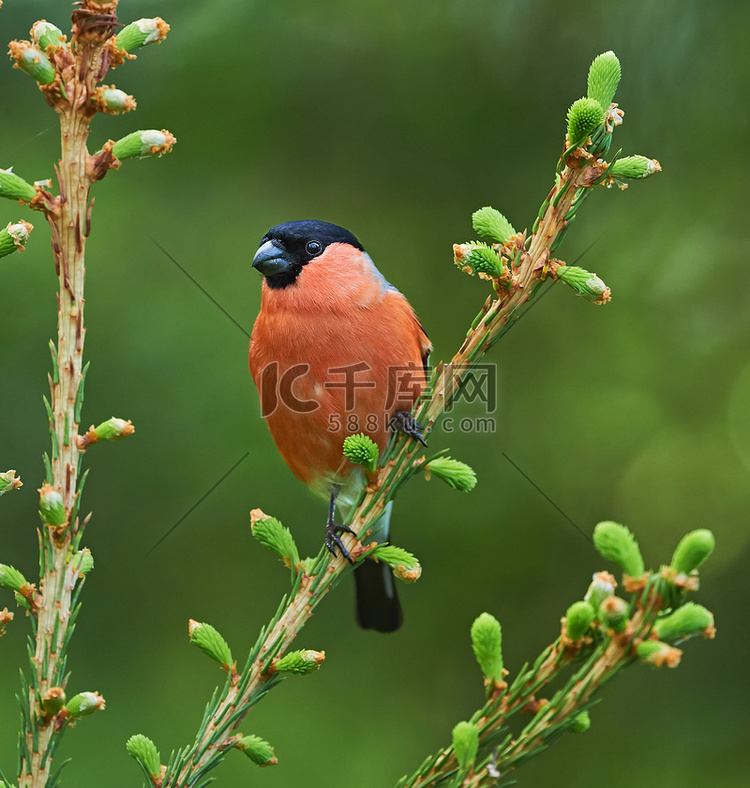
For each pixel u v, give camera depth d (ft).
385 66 29.58
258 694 12.87
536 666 11.16
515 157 29.89
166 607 32.01
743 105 24.72
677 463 34.17
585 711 10.84
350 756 31.27
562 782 31.35
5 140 29.68
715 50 24.41
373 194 31.58
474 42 28.60
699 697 31.96
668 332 33.01
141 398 30.71
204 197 31.76
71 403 11.83
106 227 31.27
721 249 29.68
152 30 12.07
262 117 30.17
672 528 34.99
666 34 24.89
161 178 31.60
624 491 34.17
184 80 29.35
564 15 26.96
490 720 11.12
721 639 33.14
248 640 31.76
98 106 11.84
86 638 31.48
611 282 30.68
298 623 13.75
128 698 30.53
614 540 10.48
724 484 34.42
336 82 29.78
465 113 29.40
